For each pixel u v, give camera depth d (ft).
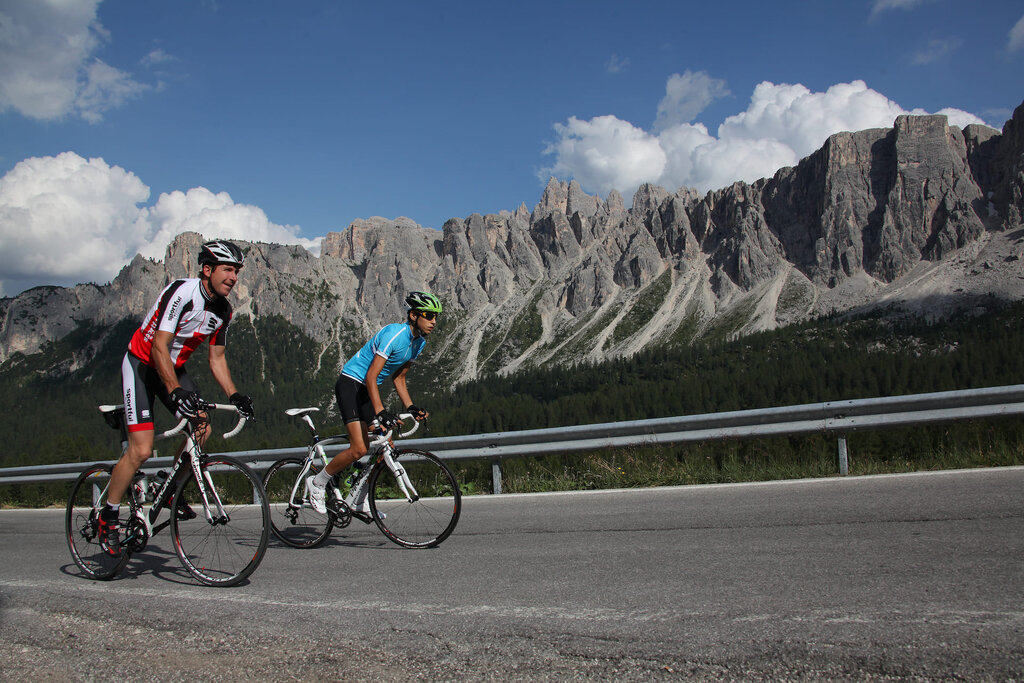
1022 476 21.98
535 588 13.52
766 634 10.25
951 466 25.25
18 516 32.53
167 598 13.99
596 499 24.57
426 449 31.50
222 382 16.40
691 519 19.63
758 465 27.50
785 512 19.56
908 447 27.45
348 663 10.00
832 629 10.30
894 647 9.55
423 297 18.34
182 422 14.93
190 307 15.02
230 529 15.05
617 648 10.01
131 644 11.31
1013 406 25.31
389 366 18.66
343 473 19.51
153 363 15.38
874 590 12.10
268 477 20.74
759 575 13.52
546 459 31.65
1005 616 10.46
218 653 10.68
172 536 15.53
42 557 20.12
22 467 38.17
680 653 9.71
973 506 18.45
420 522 18.71
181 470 15.71
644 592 12.79
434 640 10.74
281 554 18.54
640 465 29.01
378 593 13.75
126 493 16.46
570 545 17.46
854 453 28.09
